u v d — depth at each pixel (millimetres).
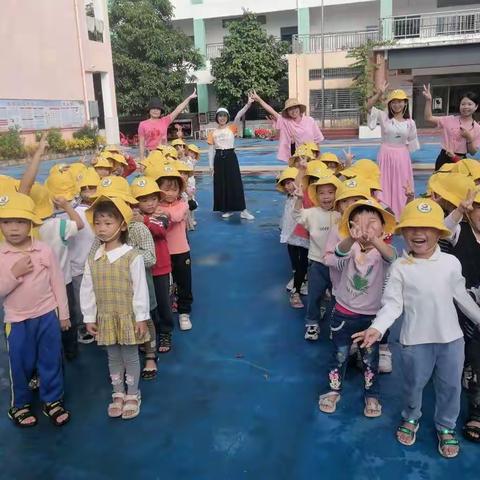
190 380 3254
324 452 2568
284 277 4996
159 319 3602
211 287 4805
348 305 2834
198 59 23406
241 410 2930
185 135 23969
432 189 3072
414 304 2471
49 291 2885
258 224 7105
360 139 19531
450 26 20750
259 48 22875
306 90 22859
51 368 2893
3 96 15242
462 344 2473
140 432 2777
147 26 22000
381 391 3053
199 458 2561
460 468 2430
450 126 5723
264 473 2445
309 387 3129
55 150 16656
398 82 21469
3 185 3176
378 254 2797
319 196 3547
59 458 2605
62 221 3326
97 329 2883
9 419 2953
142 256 2936
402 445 2598
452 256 2516
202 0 25438
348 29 24391
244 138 22797
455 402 2490
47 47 16938
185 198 4496
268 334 3830
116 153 5469
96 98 21734
